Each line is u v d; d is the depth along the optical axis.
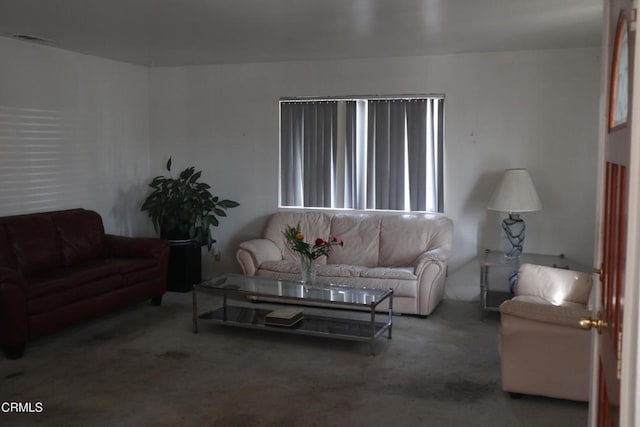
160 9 4.00
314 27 4.56
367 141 6.05
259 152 6.49
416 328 4.93
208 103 6.61
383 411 3.37
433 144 5.89
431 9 3.96
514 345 3.43
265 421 3.24
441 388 3.69
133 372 3.96
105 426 3.18
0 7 3.97
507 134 5.63
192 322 5.13
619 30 1.61
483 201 5.75
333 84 6.12
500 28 4.56
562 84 5.43
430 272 5.14
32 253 4.91
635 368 1.24
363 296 4.45
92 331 4.87
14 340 4.14
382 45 5.30
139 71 6.69
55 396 3.57
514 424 3.21
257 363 4.14
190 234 6.17
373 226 5.89
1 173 5.06
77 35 4.92
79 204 5.91
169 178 6.77
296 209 6.39
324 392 3.63
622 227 1.40
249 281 4.97
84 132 5.93
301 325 4.59
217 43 5.25
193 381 3.81
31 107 5.31
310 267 4.74
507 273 5.71
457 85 5.73
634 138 1.25
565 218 5.52
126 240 5.64
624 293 1.28
